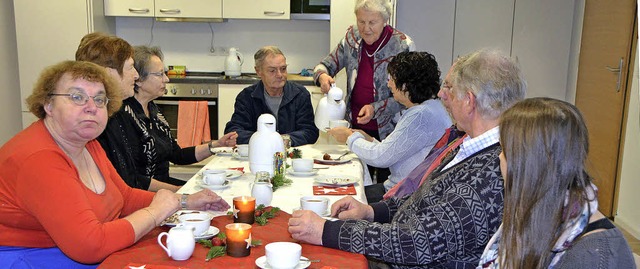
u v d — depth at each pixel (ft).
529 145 3.50
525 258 3.52
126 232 4.79
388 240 4.73
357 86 11.34
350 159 8.81
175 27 17.12
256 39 17.26
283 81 10.46
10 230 5.07
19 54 15.08
